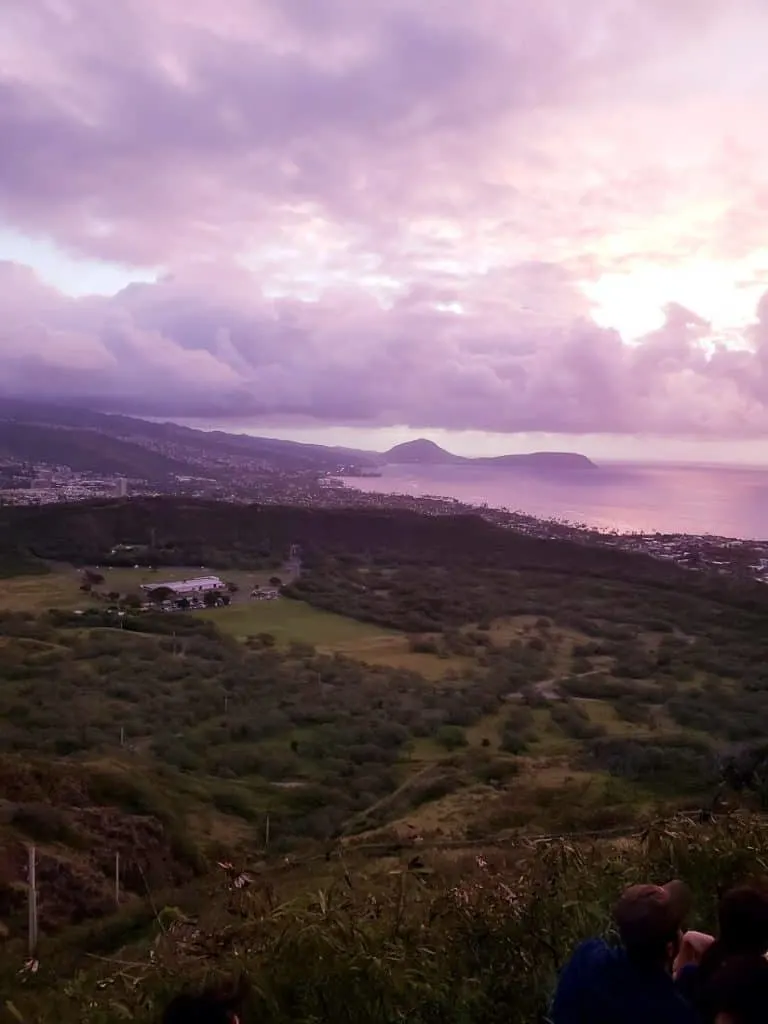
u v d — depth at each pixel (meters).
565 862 4.09
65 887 12.78
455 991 3.08
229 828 19.02
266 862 15.30
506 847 10.63
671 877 3.97
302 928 2.99
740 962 2.18
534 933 3.41
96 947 9.91
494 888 3.85
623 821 13.20
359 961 2.91
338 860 12.20
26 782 16.72
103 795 17.70
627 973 2.29
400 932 3.30
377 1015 2.85
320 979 2.85
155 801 17.81
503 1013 3.14
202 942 3.14
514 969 3.29
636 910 2.34
